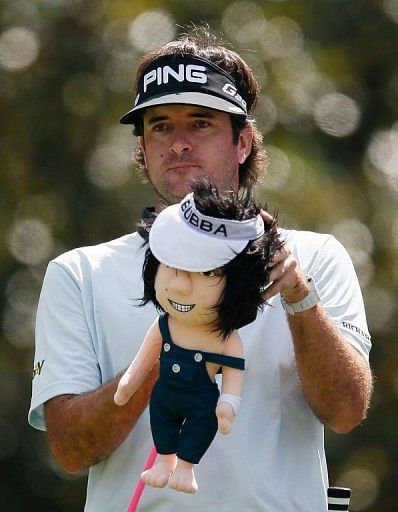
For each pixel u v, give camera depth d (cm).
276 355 1572
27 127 4153
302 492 1552
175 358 1284
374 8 4581
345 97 4484
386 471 4231
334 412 1538
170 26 4175
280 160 4138
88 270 1653
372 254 4328
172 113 1658
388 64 4619
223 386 1280
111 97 4128
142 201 4097
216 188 1266
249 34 4316
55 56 4153
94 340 1619
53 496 4225
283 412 1567
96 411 1523
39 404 1609
